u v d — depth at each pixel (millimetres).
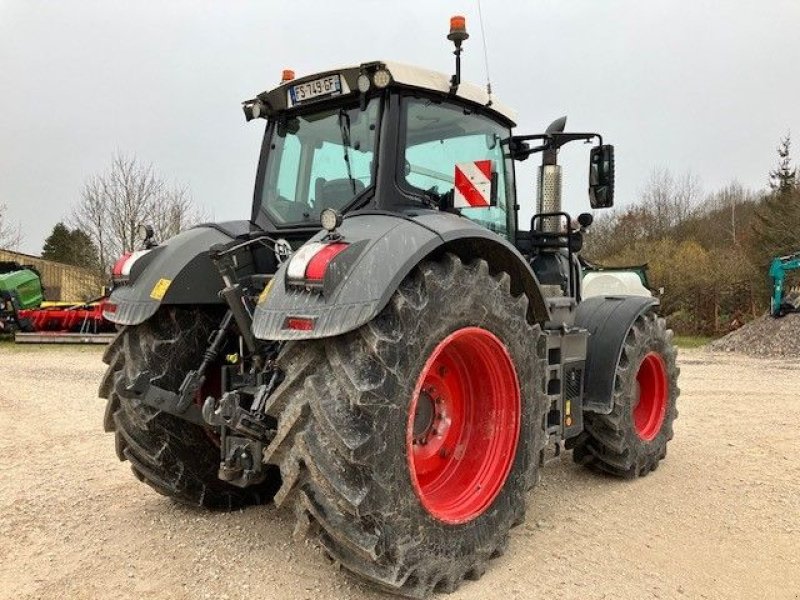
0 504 4004
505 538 3201
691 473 4855
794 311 16016
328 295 2592
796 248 25344
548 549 3408
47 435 5949
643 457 4730
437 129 3703
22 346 14500
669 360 5129
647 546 3471
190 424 3814
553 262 4578
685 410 7309
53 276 31734
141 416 3623
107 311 3715
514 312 3260
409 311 2705
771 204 29203
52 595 2840
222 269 3299
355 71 3432
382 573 2658
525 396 3330
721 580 3092
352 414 2561
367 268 2627
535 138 4461
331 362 2605
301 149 3850
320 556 3248
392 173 3404
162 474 3744
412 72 3438
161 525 3664
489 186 3518
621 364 4559
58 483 4438
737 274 24312
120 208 23500
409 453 2697
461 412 3389
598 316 4617
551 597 2883
